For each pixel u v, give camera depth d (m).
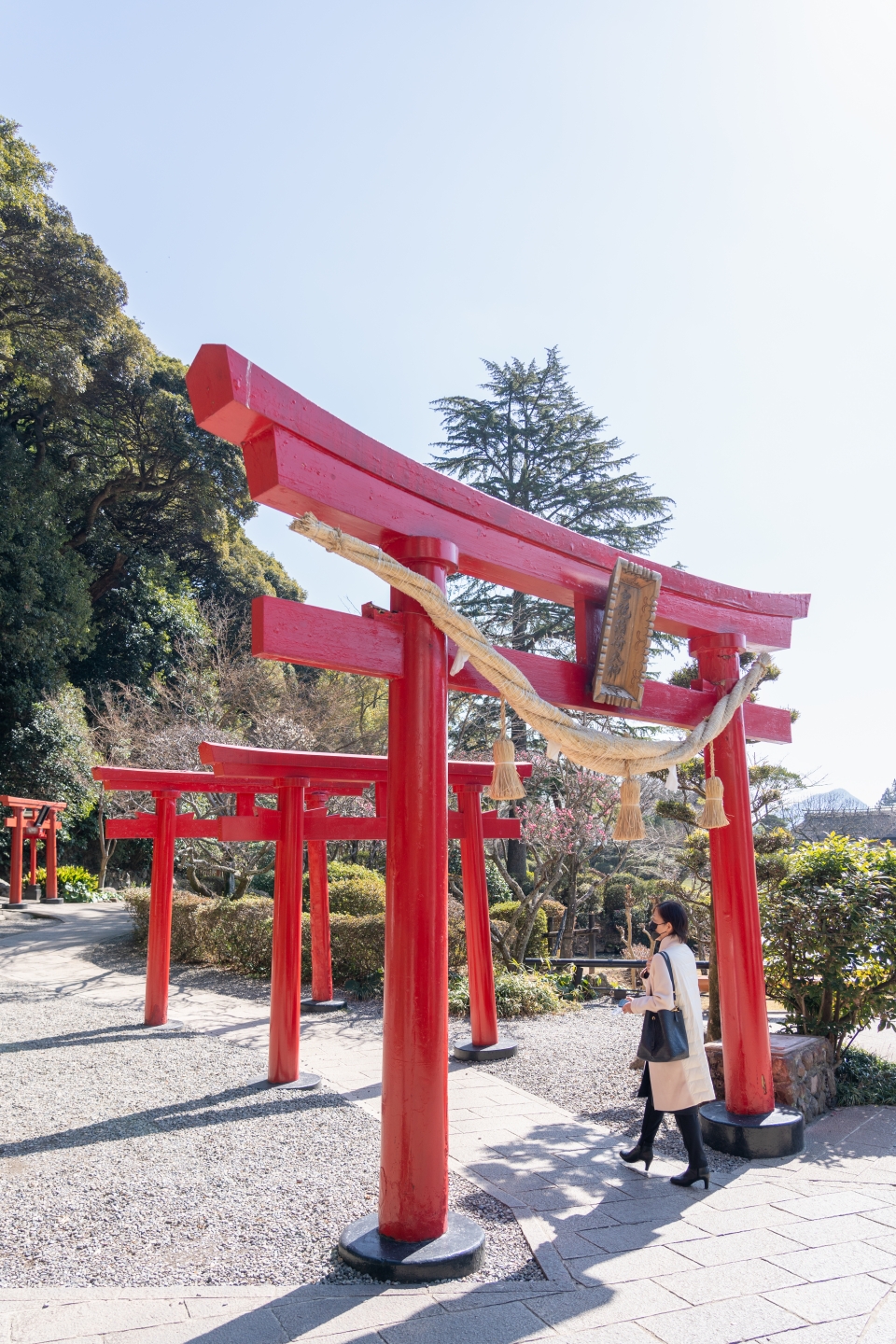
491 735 12.87
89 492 24.16
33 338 19.47
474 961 7.00
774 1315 2.74
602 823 10.45
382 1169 3.21
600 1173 4.15
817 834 11.69
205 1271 3.04
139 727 16.92
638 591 4.15
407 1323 2.66
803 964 5.88
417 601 3.37
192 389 2.80
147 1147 4.44
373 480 3.26
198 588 29.30
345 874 13.82
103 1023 7.88
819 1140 4.75
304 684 19.70
